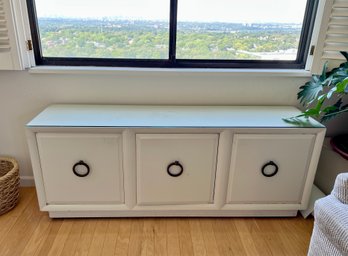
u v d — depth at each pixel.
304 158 1.51
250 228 1.58
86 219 1.60
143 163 1.47
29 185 1.88
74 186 1.51
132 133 1.40
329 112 1.58
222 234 1.54
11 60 1.54
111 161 1.46
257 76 1.71
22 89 1.67
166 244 1.46
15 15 1.49
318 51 1.61
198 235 1.52
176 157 1.47
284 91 1.77
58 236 1.48
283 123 1.48
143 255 1.39
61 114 1.53
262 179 1.54
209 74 1.69
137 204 1.57
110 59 1.69
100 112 1.58
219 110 1.67
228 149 1.46
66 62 1.68
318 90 1.50
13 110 1.71
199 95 1.75
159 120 1.48
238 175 1.53
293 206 1.62
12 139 1.78
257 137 1.45
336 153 1.67
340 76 1.43
